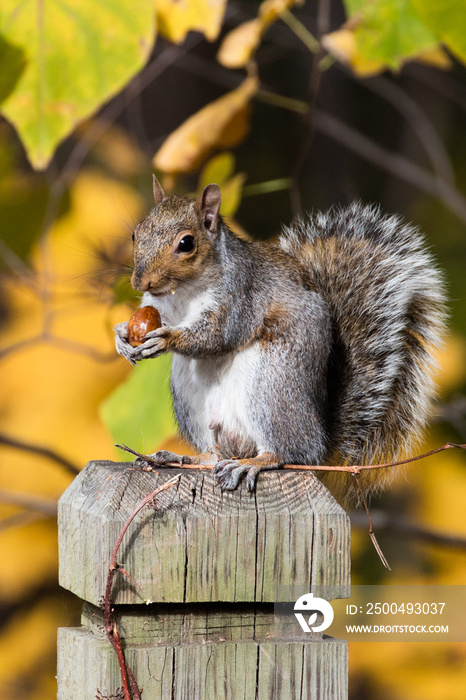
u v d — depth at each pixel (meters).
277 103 9.35
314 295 7.02
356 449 7.18
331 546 4.71
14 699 11.38
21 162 11.17
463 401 10.92
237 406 6.77
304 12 13.23
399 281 7.46
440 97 14.93
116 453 7.68
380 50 8.25
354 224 7.80
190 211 6.74
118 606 4.53
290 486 4.88
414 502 11.41
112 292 8.63
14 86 6.57
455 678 10.09
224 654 4.55
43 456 9.67
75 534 4.83
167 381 7.77
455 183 14.27
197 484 4.77
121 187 11.34
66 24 6.57
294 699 4.59
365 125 15.29
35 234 10.14
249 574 4.62
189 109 14.44
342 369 7.25
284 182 9.04
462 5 7.09
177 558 4.54
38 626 11.65
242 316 6.74
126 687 4.41
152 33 6.62
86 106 6.62
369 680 10.22
